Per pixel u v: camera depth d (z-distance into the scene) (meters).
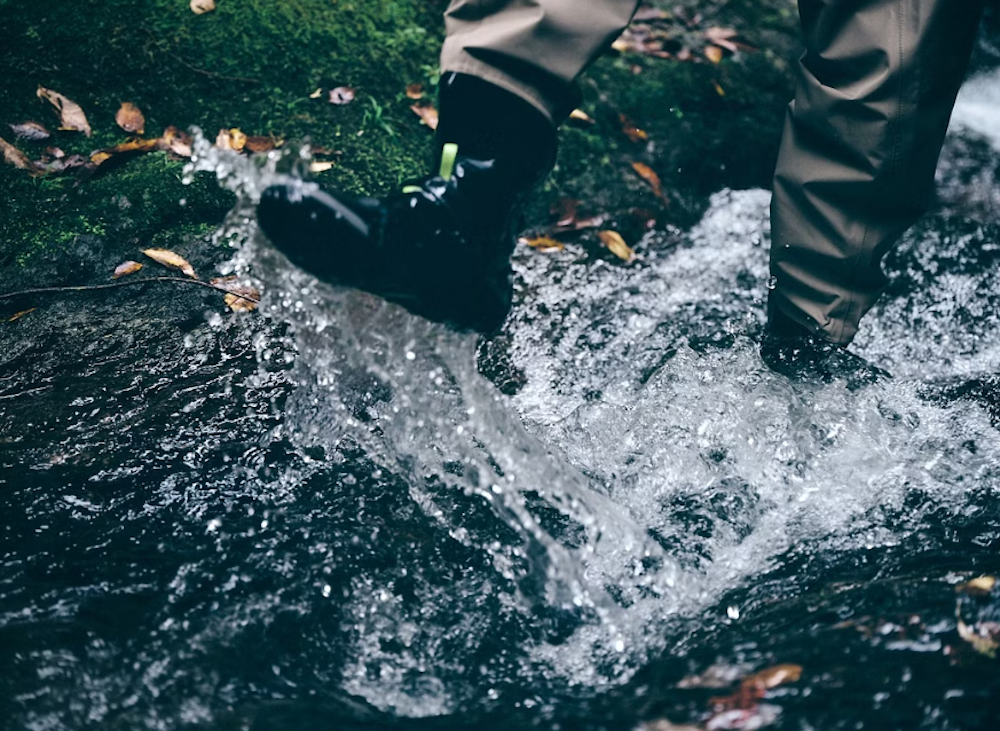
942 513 1.82
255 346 2.17
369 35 3.03
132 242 2.42
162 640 1.50
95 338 2.18
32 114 2.70
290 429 1.97
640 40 3.34
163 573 1.63
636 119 3.04
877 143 1.82
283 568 1.66
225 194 2.55
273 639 1.52
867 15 1.77
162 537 1.71
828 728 1.33
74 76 2.79
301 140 2.73
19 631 1.49
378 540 1.73
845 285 2.00
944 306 2.52
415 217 1.60
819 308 2.02
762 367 2.13
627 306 2.44
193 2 2.99
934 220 2.82
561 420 2.05
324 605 1.59
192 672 1.45
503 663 1.51
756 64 3.34
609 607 1.63
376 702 1.43
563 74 1.68
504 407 2.08
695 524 1.81
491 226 1.67
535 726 1.38
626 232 2.73
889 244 1.98
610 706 1.42
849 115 1.82
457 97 1.68
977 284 2.60
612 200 2.80
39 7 2.90
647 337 2.32
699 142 3.03
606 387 2.14
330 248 1.59
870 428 2.01
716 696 1.41
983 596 1.55
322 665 1.49
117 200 2.49
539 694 1.46
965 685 1.39
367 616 1.58
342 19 3.04
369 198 1.62
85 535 1.70
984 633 1.47
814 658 1.46
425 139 2.83
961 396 2.14
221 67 2.87
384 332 2.14
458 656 1.52
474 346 2.12
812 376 2.10
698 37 3.40
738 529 1.80
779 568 1.71
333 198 1.58
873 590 1.60
